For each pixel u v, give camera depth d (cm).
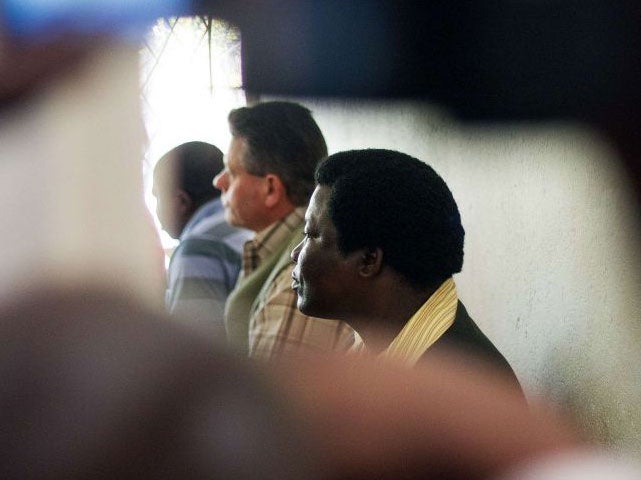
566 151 288
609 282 269
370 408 38
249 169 366
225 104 442
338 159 261
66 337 36
